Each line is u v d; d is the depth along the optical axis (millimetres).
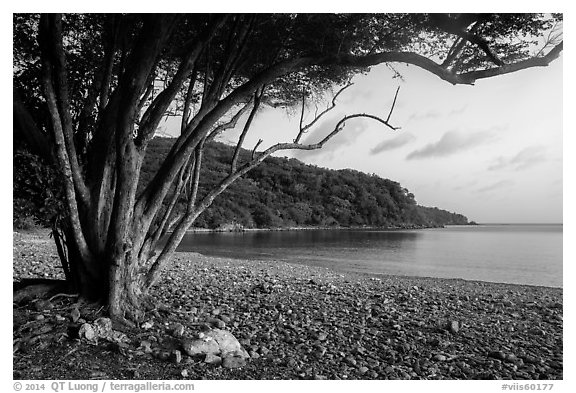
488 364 6242
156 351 5543
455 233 116938
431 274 24594
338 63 6590
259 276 14555
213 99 7383
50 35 5793
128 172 6398
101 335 5742
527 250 49500
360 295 11320
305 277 15633
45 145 6219
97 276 6684
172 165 6805
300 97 9211
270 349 6207
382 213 137750
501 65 6223
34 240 22359
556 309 10578
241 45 7660
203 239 59438
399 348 6762
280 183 119625
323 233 92250
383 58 6422
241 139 7840
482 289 14836
